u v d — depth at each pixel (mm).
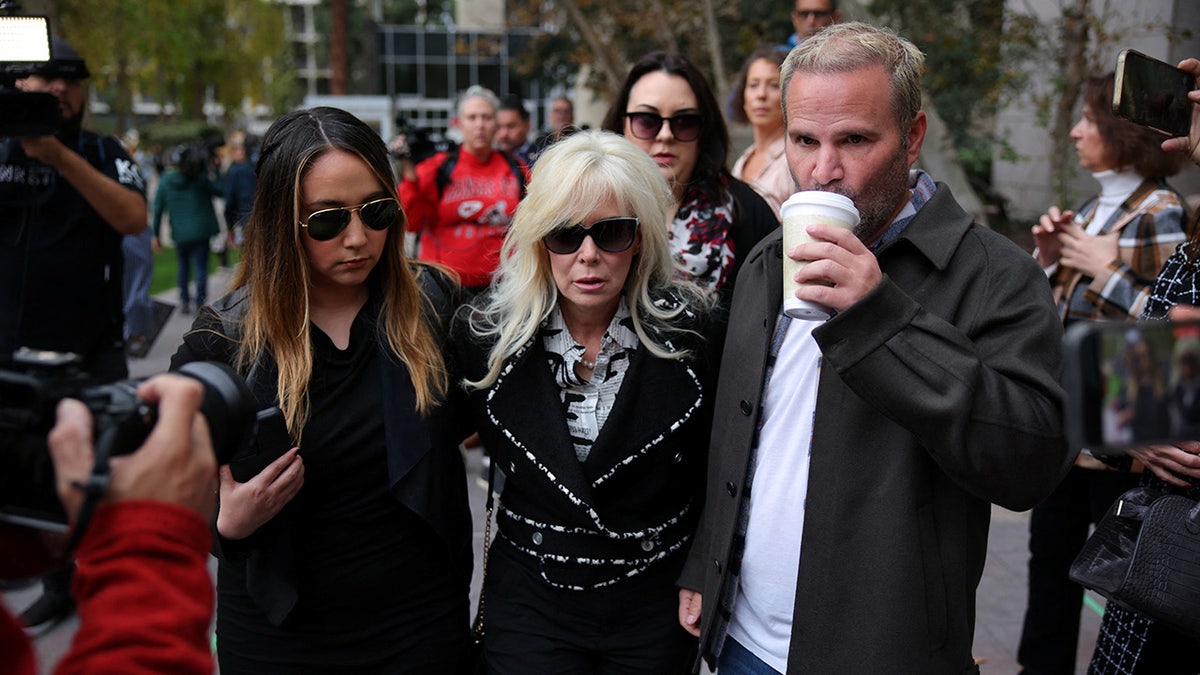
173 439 1112
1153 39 9023
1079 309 3100
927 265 1812
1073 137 3342
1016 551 4500
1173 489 2129
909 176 1894
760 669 2021
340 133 2014
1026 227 12555
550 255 2170
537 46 18094
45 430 1101
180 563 1071
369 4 32969
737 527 2035
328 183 1981
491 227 5270
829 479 1814
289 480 1919
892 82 1760
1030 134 13359
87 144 3658
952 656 1792
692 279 2758
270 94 48344
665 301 2230
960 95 12625
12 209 3484
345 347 2107
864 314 1603
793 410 1951
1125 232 3027
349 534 2066
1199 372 823
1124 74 1971
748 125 4703
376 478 2070
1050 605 3090
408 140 5301
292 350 2027
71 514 1060
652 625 2213
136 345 5852
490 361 2189
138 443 1111
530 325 2162
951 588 1781
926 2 12125
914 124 1872
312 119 2045
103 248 3652
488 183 5266
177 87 34250
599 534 2148
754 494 2002
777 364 1993
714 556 2064
